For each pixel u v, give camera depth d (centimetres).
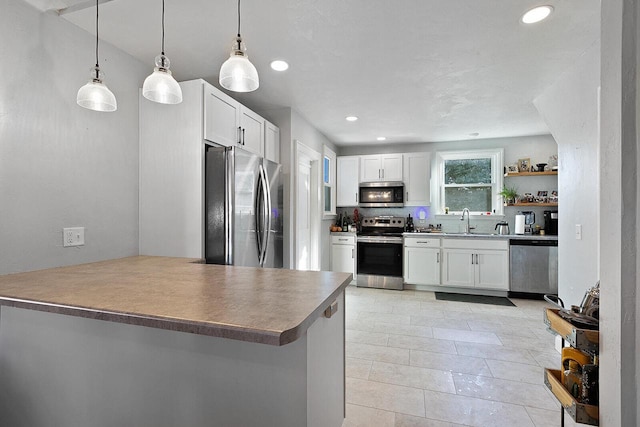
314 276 154
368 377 224
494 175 502
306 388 108
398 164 511
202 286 133
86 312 105
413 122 413
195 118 237
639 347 111
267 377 111
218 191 243
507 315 360
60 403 132
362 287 497
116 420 125
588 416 133
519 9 184
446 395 202
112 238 225
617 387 116
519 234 459
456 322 337
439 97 325
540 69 261
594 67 225
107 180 222
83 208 206
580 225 246
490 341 287
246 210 258
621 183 115
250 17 192
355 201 529
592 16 190
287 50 232
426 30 206
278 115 362
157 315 97
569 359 148
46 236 185
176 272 165
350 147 566
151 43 223
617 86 117
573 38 215
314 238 440
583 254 243
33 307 113
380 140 516
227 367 114
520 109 362
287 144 358
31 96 178
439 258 463
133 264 193
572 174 258
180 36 214
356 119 401
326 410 135
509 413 184
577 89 249
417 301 417
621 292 115
